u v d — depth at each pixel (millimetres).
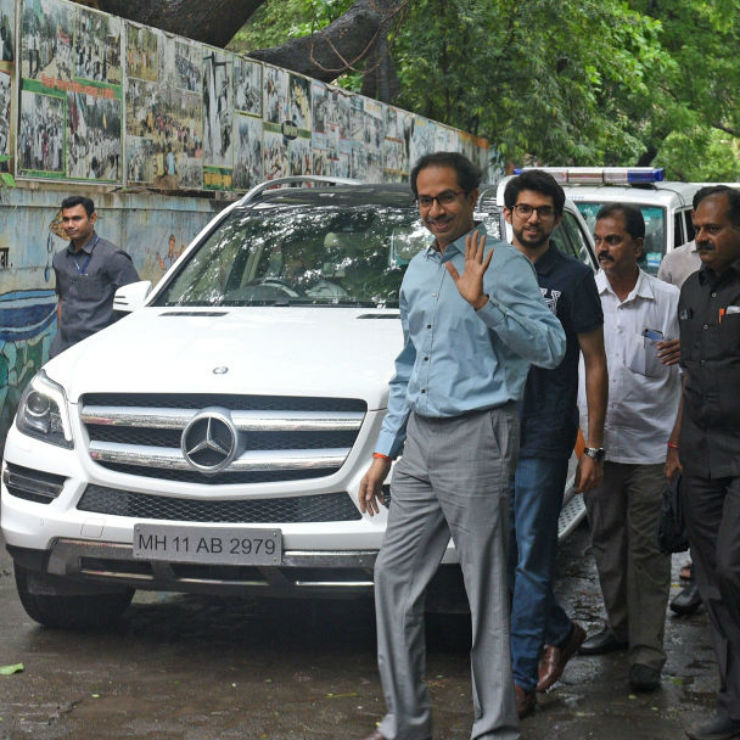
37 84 9938
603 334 4879
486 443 4086
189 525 5133
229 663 5449
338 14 21828
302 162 16078
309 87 16234
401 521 4230
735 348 4516
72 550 5332
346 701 4980
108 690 5074
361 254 6578
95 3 13242
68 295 8164
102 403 5391
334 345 5551
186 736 4594
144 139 11883
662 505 5109
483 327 4094
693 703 5043
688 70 32156
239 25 14422
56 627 5922
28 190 9953
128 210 11656
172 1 13836
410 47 22688
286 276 6520
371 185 7539
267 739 4578
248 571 5160
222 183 13703
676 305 5301
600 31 24328
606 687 5215
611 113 29781
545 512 4754
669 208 12023
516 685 4805
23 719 4734
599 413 4902
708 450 4570
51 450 5430
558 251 4898
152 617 6160
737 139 41531
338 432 5121
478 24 22234
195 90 12953
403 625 4215
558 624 5098
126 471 5293
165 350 5574
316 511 5113
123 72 11398
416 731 4223
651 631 5191
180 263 6746
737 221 4516
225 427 5152
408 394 4207
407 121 20547
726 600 4523
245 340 5660
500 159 24266
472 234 4023
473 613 4164
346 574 5129
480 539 4105
